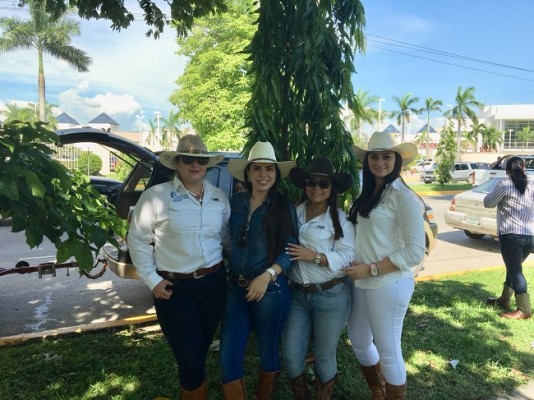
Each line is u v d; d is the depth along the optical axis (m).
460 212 9.38
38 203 3.08
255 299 2.59
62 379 3.39
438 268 7.35
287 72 3.49
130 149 5.73
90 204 3.80
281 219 2.63
